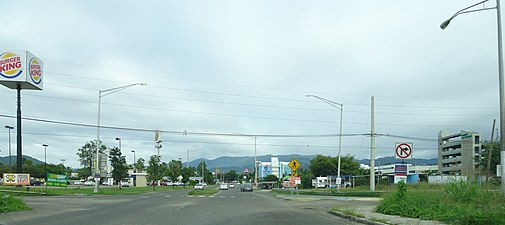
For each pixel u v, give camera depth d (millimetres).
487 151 60719
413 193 20359
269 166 163375
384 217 17531
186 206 26703
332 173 103500
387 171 141250
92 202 30672
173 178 105000
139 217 18891
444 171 125500
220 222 17016
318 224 16531
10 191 42250
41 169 121875
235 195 49312
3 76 41781
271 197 44344
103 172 59406
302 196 44531
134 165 119250
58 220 17406
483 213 13742
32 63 43531
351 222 17266
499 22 18281
